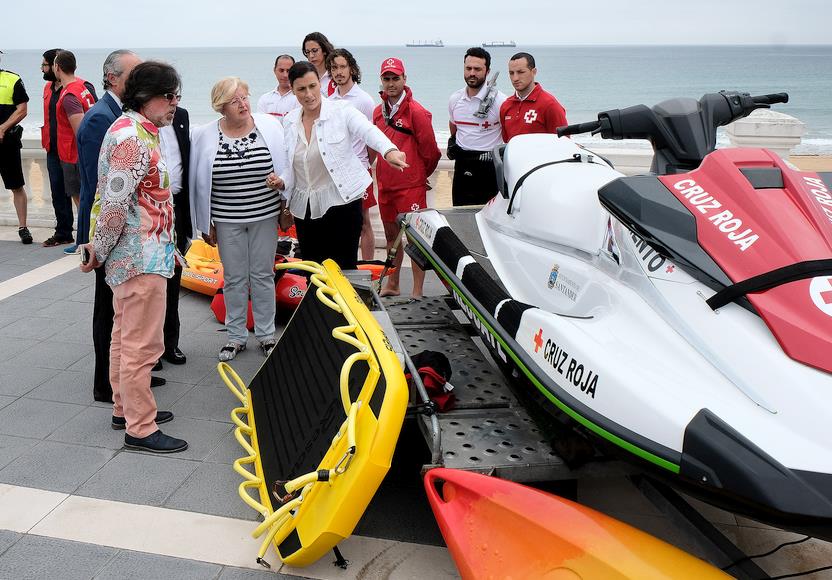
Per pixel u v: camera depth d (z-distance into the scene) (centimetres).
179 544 323
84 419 430
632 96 7462
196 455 396
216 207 493
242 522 340
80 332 555
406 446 402
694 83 8812
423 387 321
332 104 487
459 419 333
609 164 403
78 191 740
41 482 367
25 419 429
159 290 384
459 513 279
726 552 252
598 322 293
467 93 612
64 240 785
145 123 366
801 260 251
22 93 755
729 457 221
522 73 570
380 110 606
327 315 389
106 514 343
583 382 268
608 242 313
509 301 339
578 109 6638
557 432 301
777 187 280
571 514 254
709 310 259
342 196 491
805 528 214
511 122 592
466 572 265
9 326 565
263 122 489
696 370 251
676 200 286
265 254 505
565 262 343
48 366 498
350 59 664
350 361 299
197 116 5772
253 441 390
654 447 238
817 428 222
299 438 341
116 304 391
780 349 242
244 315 520
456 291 390
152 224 376
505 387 363
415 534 333
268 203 497
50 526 333
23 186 782
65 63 702
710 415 232
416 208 612
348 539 329
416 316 459
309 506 296
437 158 613
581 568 238
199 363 509
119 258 373
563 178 371
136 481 370
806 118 5931
